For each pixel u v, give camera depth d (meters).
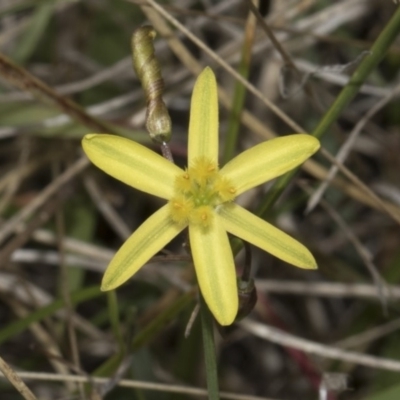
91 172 0.22
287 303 0.24
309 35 0.20
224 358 0.24
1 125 0.21
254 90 0.18
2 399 0.21
